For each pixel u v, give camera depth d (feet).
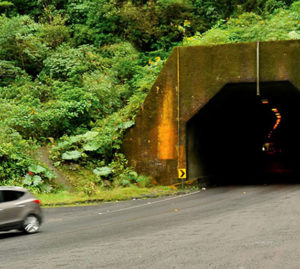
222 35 99.30
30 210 43.01
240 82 80.33
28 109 87.20
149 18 126.31
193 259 26.94
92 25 129.29
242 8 135.44
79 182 78.48
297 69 78.33
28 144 79.71
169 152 83.66
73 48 115.24
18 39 110.52
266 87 84.43
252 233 35.58
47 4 136.15
